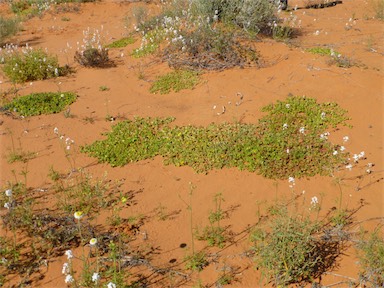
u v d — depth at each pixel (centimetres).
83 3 1867
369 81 884
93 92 955
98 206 592
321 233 519
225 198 601
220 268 482
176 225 554
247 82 921
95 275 420
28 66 1038
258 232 518
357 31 1259
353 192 599
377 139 714
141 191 625
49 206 592
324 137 701
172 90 937
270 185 622
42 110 866
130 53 1182
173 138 741
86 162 701
